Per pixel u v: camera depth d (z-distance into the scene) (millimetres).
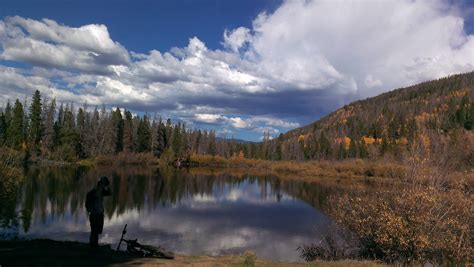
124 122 117688
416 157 19531
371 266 15156
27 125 93688
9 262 11977
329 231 20422
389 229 16109
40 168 75938
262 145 164875
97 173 74875
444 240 15828
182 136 138000
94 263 12742
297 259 22859
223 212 40656
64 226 29047
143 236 28062
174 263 14188
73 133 99375
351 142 142000
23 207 35344
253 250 25203
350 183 77312
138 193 51125
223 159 142000
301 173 110438
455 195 17000
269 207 45750
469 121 117125
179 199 48656
